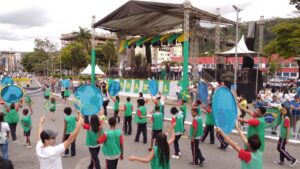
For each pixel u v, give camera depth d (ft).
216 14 77.71
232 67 80.74
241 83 68.33
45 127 44.29
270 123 38.40
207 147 33.50
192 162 26.81
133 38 101.19
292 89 75.72
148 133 41.04
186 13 65.41
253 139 13.35
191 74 81.82
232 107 13.24
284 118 26.99
